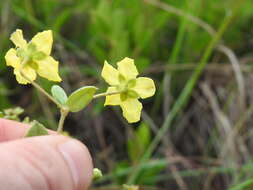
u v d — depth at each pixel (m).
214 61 0.34
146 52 0.33
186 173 0.30
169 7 0.31
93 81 0.32
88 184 0.11
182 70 0.33
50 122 0.30
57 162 0.10
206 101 0.33
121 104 0.13
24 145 0.10
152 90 0.12
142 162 0.27
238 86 0.32
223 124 0.31
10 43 0.32
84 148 0.11
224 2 0.34
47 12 0.34
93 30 0.32
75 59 0.33
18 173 0.09
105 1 0.32
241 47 0.35
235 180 0.29
